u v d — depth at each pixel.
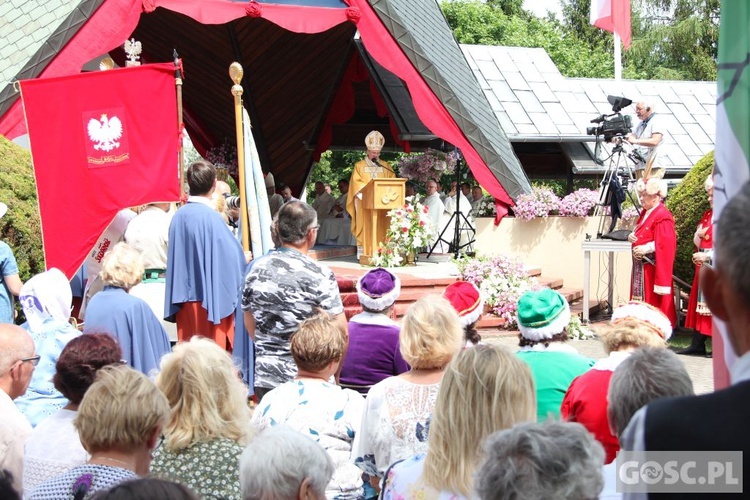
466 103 13.92
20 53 11.09
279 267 5.46
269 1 12.08
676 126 22.31
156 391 3.19
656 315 4.29
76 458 3.68
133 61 10.31
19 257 9.18
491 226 14.30
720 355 2.53
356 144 20.61
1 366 4.26
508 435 2.08
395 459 3.77
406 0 14.45
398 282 5.41
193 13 11.18
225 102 19.62
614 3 20.25
